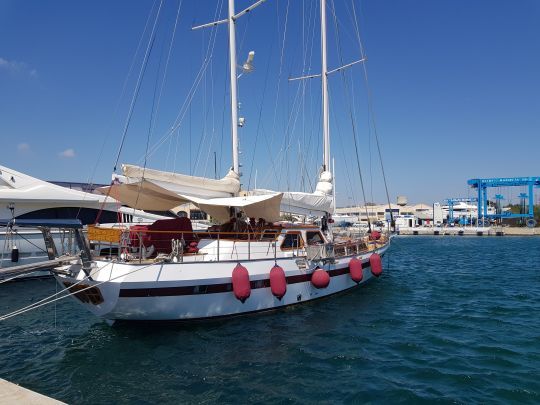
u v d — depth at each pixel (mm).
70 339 10227
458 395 6949
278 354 9047
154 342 9797
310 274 13219
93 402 6945
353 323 11398
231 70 14250
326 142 19344
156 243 11320
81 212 21812
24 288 18016
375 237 19344
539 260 29406
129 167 10773
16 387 5469
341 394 7082
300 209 14781
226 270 10969
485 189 78125
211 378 7836
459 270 23688
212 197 12531
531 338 9984
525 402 6699
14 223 8727
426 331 10656
